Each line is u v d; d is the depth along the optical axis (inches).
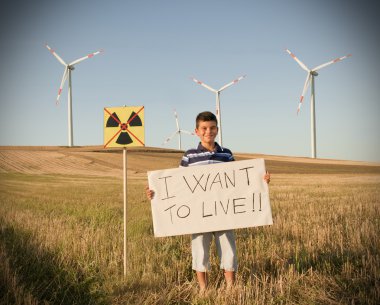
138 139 203.9
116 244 247.1
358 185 908.0
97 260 208.7
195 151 189.8
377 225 295.0
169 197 185.9
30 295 153.0
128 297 161.2
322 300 158.1
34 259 203.2
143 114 205.5
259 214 182.4
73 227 313.6
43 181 1181.1
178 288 172.2
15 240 245.8
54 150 2559.1
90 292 163.2
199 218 183.5
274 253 223.6
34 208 454.9
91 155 2266.2
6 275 170.9
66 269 190.2
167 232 184.2
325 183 1018.1
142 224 319.3
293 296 163.9
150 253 226.8
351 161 3120.1
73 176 1493.6
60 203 513.7
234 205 183.6
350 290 167.2
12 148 2783.0
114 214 390.0
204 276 178.1
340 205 454.0
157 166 2011.6
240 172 184.9
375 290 160.4
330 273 189.2
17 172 1624.0
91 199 575.8
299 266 200.1
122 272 196.1
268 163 2556.6
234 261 179.2
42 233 275.0
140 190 777.6
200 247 183.0
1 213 394.3
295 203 490.3
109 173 1713.8
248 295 158.2
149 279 179.9
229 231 183.8
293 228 293.9
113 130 206.8
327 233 268.4
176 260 212.5
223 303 152.1
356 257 208.7
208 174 185.3
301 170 2150.6
